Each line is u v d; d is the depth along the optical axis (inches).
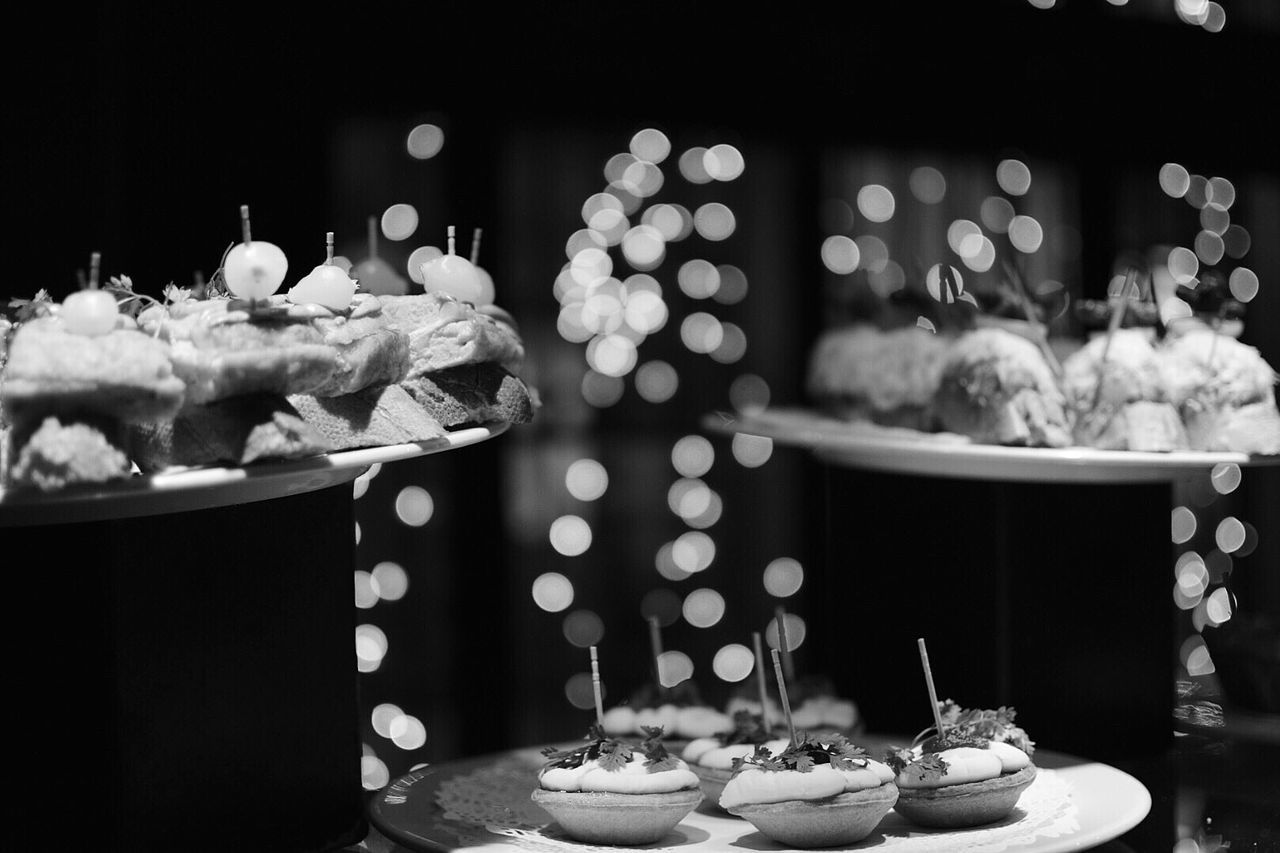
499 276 129.1
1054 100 139.6
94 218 96.3
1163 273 135.6
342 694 57.7
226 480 46.3
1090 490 74.0
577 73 128.4
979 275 146.6
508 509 139.4
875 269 146.5
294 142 103.3
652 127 133.5
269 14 102.2
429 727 129.5
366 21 119.6
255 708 53.9
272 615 54.4
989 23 135.0
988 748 57.6
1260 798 65.3
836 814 52.6
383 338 53.4
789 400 147.8
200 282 61.1
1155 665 75.0
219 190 100.5
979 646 73.0
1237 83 142.7
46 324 44.7
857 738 73.5
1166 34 138.9
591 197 142.4
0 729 50.4
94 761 50.1
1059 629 73.1
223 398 47.8
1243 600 148.6
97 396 43.8
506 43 125.6
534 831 56.6
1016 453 69.3
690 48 131.6
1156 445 71.0
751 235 147.5
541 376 142.4
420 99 123.1
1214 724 80.4
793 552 149.9
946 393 75.0
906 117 138.0
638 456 146.5
